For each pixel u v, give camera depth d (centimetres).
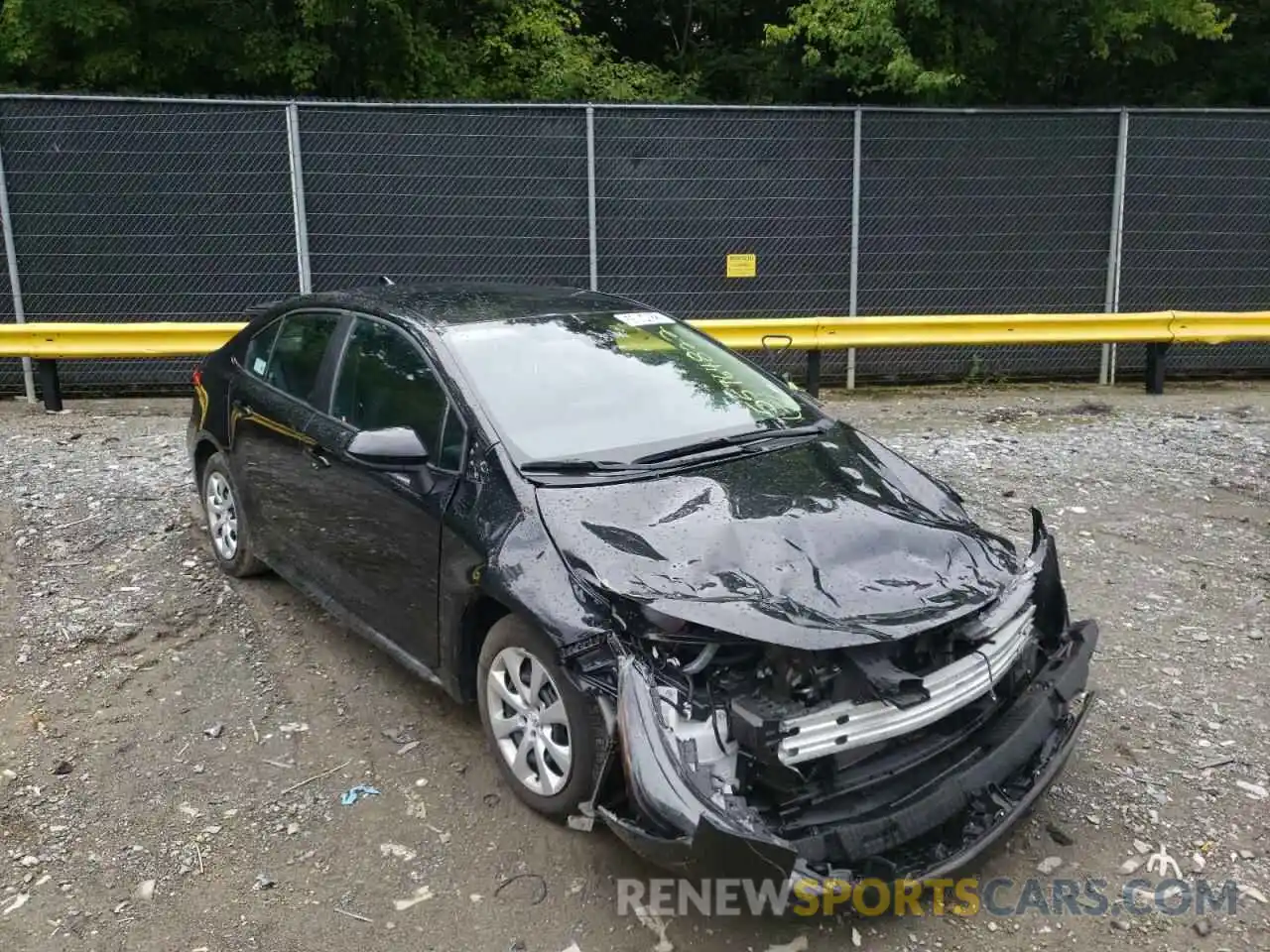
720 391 441
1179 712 424
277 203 959
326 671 453
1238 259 1070
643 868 330
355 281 979
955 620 309
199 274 966
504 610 360
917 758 307
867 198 1024
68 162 935
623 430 397
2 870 332
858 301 1045
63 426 873
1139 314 1009
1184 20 1260
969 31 1267
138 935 306
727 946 300
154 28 1279
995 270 1052
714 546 328
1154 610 522
